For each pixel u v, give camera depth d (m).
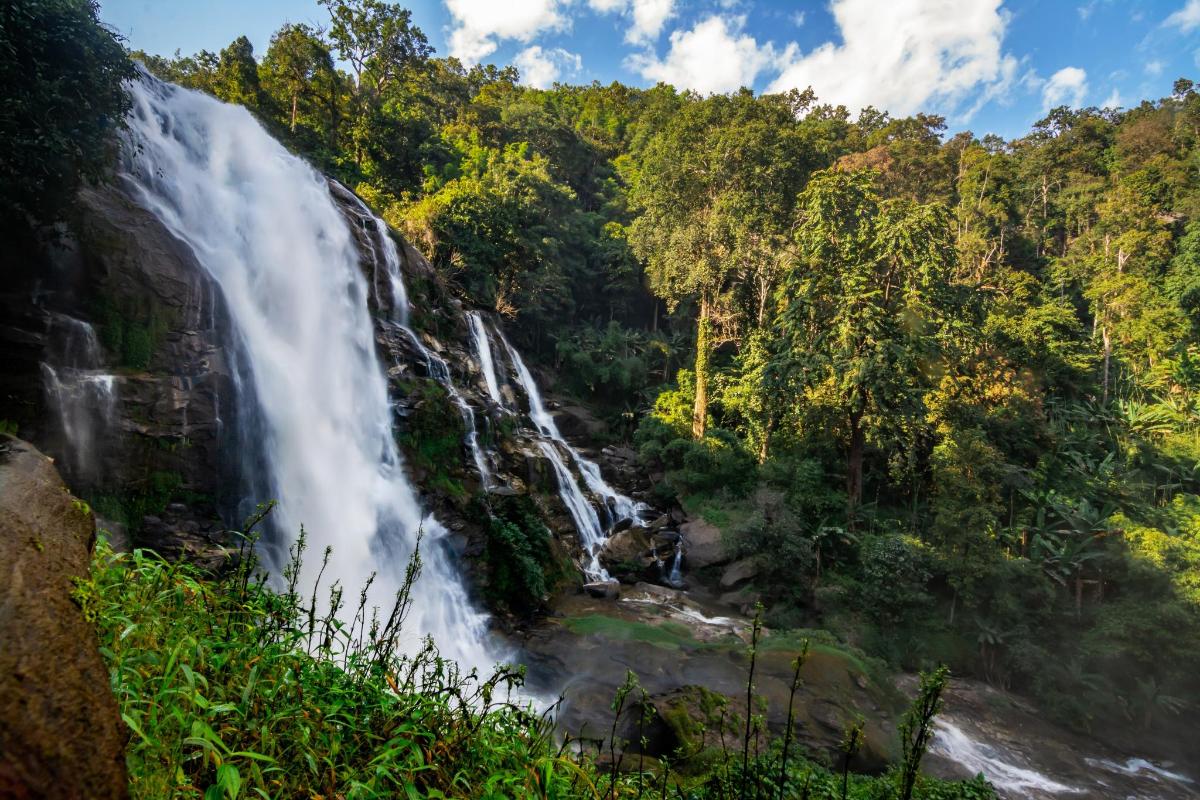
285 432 13.95
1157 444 33.38
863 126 73.19
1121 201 50.28
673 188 34.56
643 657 13.43
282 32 30.66
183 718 2.26
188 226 14.77
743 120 33.78
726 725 9.62
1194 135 62.62
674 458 29.02
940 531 20.69
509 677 3.44
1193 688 16.97
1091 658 18.30
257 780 2.27
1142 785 14.02
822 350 25.56
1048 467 27.88
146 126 15.29
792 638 14.77
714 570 22.31
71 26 8.90
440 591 14.66
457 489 17.55
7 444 2.32
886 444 24.36
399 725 2.99
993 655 18.97
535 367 35.34
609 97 80.38
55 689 1.34
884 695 13.02
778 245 32.19
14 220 9.75
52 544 1.85
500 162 42.91
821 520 23.25
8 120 8.38
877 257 24.80
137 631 2.59
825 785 5.54
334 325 17.70
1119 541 20.50
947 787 6.78
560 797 2.91
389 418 17.50
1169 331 40.34
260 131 19.86
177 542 10.84
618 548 22.22
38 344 10.09
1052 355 36.00
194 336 12.55
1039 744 15.20
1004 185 56.81
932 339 25.05
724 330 33.25
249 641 3.14
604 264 44.19
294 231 17.92
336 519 14.05
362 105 35.06
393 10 33.81
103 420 10.59
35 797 1.14
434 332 23.75
